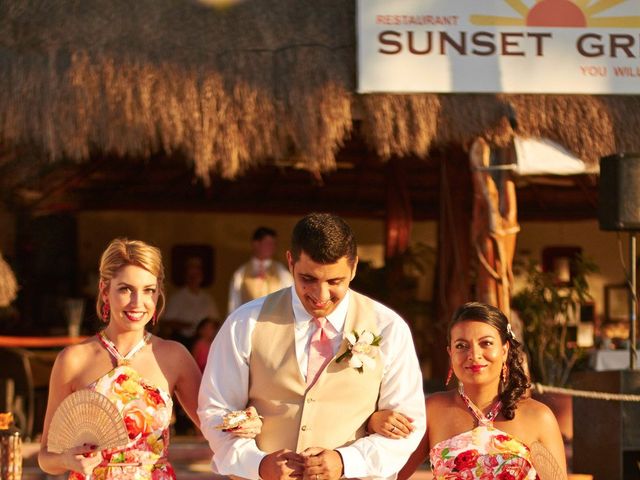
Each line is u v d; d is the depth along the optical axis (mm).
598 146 9500
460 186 11141
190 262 13914
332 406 4355
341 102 9352
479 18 9516
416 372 4477
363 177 15742
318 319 4406
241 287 10594
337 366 4375
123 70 9203
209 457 9211
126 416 4633
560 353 11109
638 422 7645
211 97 9227
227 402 4430
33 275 15781
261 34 9508
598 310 16797
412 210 17047
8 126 9070
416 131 9367
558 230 17094
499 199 9484
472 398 4848
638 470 8195
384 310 4512
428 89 9422
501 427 4801
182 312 13836
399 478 5027
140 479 4574
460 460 4746
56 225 16141
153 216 16922
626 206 7684
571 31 9609
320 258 4113
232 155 9195
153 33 9406
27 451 9055
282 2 9680
